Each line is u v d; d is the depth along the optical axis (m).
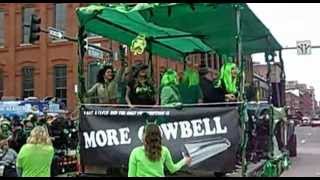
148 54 11.91
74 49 40.22
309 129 67.38
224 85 8.64
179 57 13.41
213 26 9.51
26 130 14.59
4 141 11.29
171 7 7.66
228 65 8.55
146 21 8.88
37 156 8.94
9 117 21.20
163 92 8.55
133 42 10.19
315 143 34.53
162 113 7.47
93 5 8.09
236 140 7.08
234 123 7.12
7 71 43.28
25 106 23.16
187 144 7.29
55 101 29.62
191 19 8.67
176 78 9.60
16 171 10.08
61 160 15.13
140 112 7.59
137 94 9.05
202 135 7.25
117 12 8.07
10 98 39.00
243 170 7.11
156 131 6.52
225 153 7.11
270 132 11.39
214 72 12.83
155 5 7.70
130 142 7.57
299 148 29.19
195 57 13.16
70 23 39.47
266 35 10.76
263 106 11.46
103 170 7.73
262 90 14.78
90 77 18.14
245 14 8.05
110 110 7.74
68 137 16.59
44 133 9.13
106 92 8.90
